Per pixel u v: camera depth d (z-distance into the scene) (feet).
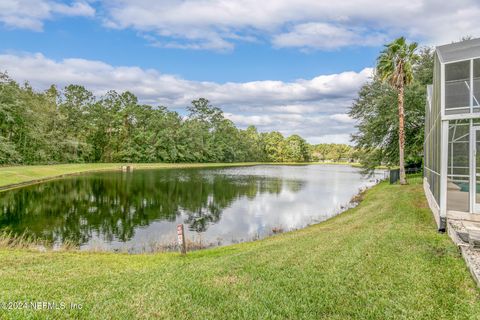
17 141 140.36
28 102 146.30
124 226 46.50
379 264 18.53
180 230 27.02
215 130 251.39
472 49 25.81
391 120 78.95
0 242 32.22
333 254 21.07
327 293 14.66
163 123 213.46
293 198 72.49
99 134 195.72
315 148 408.46
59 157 164.86
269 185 98.12
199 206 62.59
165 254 28.02
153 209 59.41
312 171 178.70
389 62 65.16
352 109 94.79
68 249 33.06
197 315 12.46
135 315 12.30
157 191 82.38
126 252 32.83
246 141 282.36
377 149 88.99
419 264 18.31
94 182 99.76
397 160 87.20
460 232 22.66
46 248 33.40
